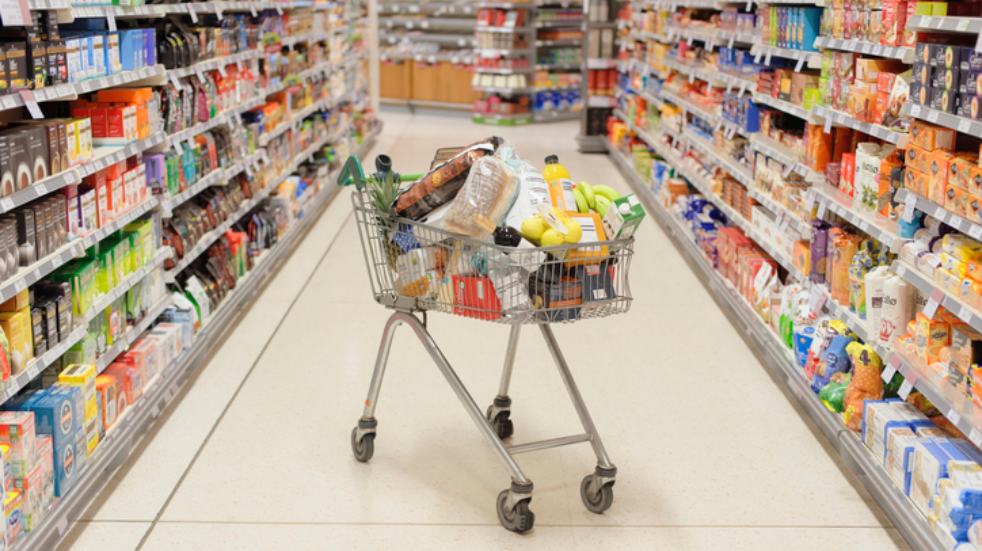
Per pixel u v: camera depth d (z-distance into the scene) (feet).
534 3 46.96
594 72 38.91
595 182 32.83
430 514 11.31
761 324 16.65
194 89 16.87
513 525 10.91
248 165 19.66
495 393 14.83
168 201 15.15
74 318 11.87
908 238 11.96
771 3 18.29
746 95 20.10
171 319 15.39
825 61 14.99
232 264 18.78
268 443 13.10
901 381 12.41
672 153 27.20
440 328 17.76
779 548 10.68
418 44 51.39
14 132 10.57
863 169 13.39
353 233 25.31
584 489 11.48
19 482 9.76
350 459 12.66
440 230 10.55
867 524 11.19
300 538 10.77
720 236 20.21
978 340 10.16
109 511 11.32
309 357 16.33
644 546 10.70
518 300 10.31
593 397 14.75
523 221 10.39
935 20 10.73
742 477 12.26
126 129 13.43
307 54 27.45
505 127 46.55
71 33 12.87
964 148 11.87
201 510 11.35
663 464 12.60
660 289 20.49
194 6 16.43
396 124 47.16
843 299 14.05
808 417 14.06
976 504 9.55
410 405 14.37
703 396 14.83
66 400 10.80
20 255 10.57
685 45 26.21
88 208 12.28
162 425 13.66
